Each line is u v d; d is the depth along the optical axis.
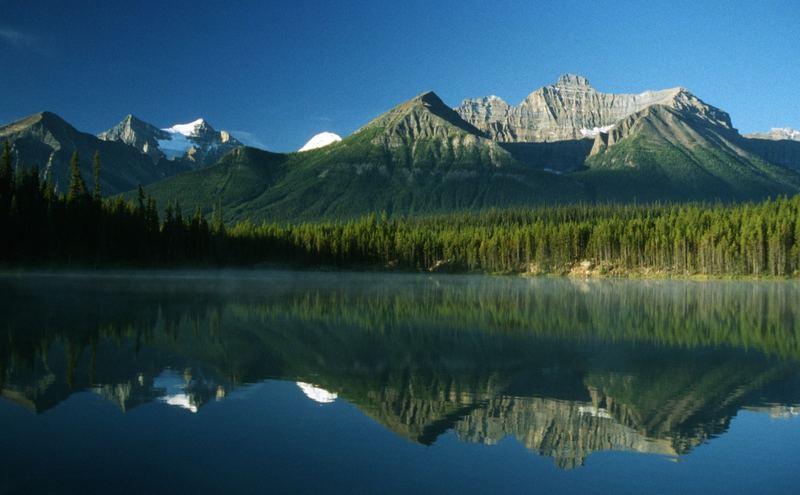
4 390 33.12
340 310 77.19
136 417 28.72
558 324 65.44
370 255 195.38
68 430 26.66
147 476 21.94
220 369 39.75
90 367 39.34
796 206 180.50
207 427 27.52
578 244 188.50
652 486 22.45
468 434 27.44
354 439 26.42
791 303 92.94
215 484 21.45
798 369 42.25
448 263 193.50
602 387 36.59
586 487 22.08
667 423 29.69
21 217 132.50
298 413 29.86
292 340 52.38
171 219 168.62
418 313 74.94
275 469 22.92
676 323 67.06
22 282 110.06
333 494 20.91
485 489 21.69
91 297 85.19
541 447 26.08
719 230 168.62
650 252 176.25
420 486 21.81
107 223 146.75
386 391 34.81
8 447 24.47
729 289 126.56
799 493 22.03
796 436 28.00
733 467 24.25
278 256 191.88
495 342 52.84
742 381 38.53
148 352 45.12
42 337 50.50
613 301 95.00
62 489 20.72
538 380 38.25
